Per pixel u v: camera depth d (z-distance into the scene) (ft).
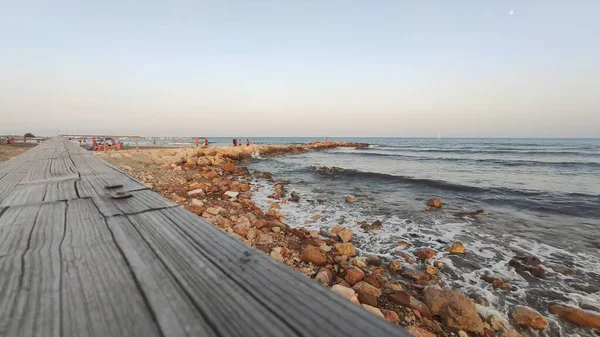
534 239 20.51
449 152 127.03
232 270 2.51
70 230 3.67
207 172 46.11
